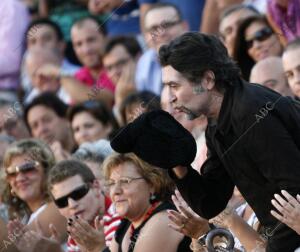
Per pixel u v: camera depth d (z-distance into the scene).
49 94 25.64
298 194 14.45
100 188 19.52
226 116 14.71
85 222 17.81
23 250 19.55
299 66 19.59
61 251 19.25
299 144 14.75
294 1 22.53
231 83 14.83
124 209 17.55
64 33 30.23
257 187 14.89
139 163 17.52
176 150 14.94
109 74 26.44
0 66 29.95
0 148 23.83
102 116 24.06
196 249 16.23
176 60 14.80
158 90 25.52
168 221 17.23
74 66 29.19
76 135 24.25
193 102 14.88
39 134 25.69
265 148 14.50
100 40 28.17
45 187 20.92
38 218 20.19
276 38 22.48
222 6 25.78
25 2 32.78
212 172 15.52
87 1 30.52
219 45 14.89
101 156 20.47
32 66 29.36
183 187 15.45
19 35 30.47
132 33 28.98
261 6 25.45
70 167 19.41
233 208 16.92
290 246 15.02
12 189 21.14
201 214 15.56
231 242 15.77
